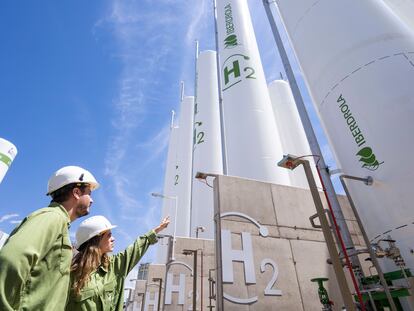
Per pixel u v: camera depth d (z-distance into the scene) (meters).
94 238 2.67
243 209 7.72
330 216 4.48
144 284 23.95
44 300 1.48
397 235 5.10
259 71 15.70
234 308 6.39
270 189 8.41
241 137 13.27
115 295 3.00
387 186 5.36
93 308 2.46
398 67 5.79
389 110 5.59
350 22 6.88
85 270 2.44
